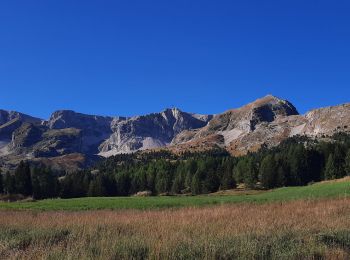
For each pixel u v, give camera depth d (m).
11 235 18.58
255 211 28.11
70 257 12.41
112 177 173.50
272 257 12.87
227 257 12.96
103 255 12.93
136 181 170.75
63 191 158.62
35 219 26.86
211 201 57.50
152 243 14.38
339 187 65.25
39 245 14.96
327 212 25.78
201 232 17.56
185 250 13.69
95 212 35.78
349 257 13.07
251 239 15.57
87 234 17.56
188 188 165.12
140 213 30.73
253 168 151.38
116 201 66.62
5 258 13.12
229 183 150.50
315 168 152.38
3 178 164.12
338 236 16.16
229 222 20.92
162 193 163.12
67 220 24.98
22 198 122.56
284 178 146.12
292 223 20.42
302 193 62.34
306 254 13.19
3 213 37.69
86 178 167.38
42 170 163.00
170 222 21.12
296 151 153.50
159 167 190.12
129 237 16.62
